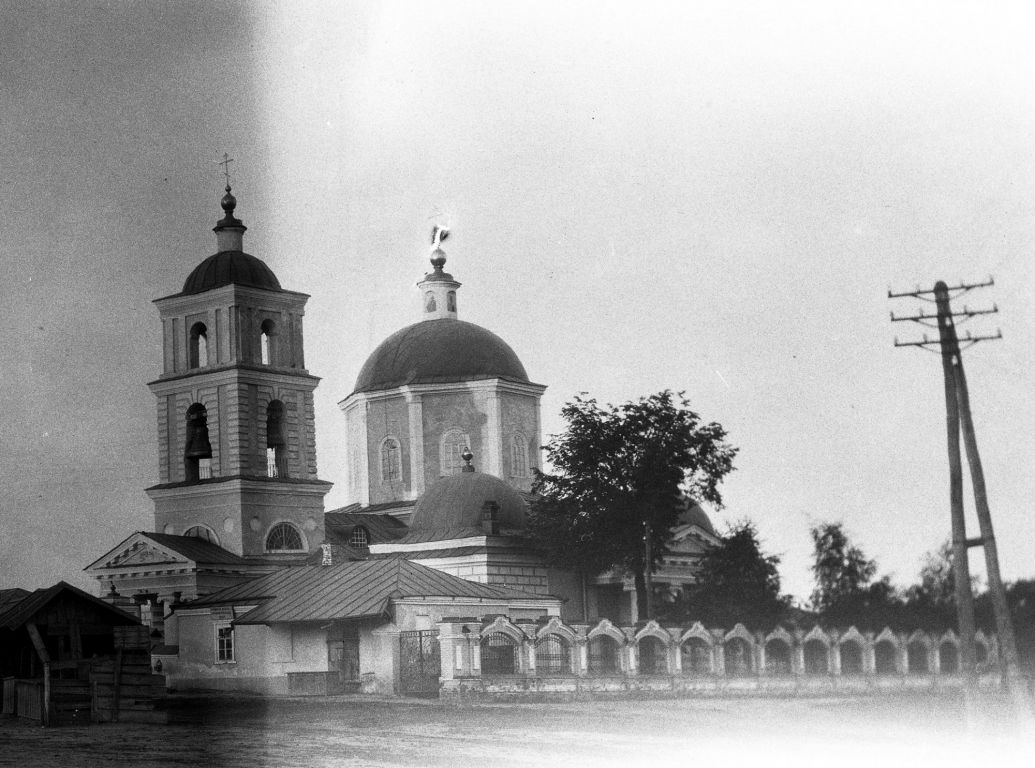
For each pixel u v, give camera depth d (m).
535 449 82.50
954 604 56.88
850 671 55.88
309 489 73.44
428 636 52.69
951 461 40.78
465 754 32.62
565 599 71.81
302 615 56.50
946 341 41.53
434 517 72.50
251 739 35.66
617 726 39.31
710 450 71.25
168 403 72.81
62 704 41.09
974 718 39.25
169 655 62.06
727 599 64.81
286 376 73.50
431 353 81.88
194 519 71.62
